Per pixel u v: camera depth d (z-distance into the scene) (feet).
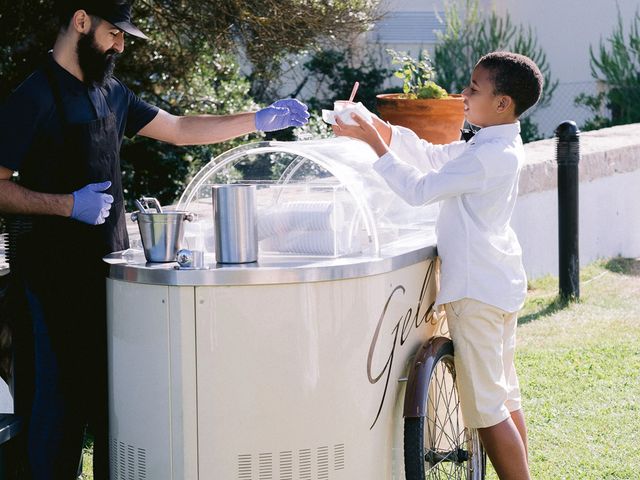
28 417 11.19
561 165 21.70
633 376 17.15
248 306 9.40
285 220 10.34
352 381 9.84
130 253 10.69
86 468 13.58
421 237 11.74
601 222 26.73
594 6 59.26
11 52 27.09
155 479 9.82
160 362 9.59
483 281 10.76
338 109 11.20
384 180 11.37
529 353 18.44
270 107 12.34
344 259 10.00
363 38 50.75
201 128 12.21
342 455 9.86
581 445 14.23
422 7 60.85
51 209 10.24
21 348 11.18
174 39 30.42
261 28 28.12
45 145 10.51
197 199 11.34
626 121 53.78
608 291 23.15
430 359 10.66
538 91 11.05
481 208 10.80
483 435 11.12
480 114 11.10
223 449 9.54
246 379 9.48
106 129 10.86
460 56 54.70
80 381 10.93
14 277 10.94
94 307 10.84
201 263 9.65
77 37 10.49
